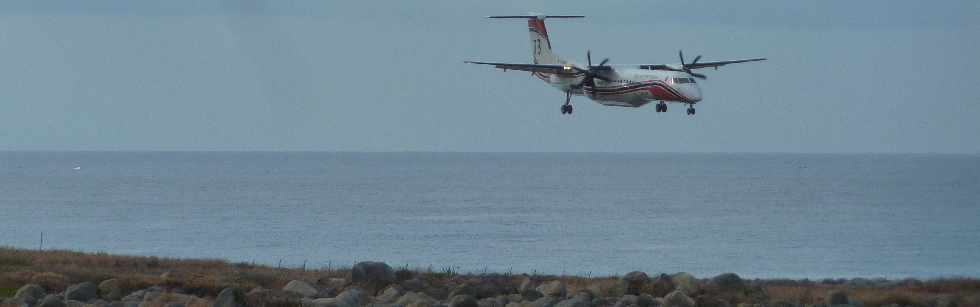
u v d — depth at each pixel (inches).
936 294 6250.0
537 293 5226.4
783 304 5157.5
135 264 6948.8
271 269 7175.2
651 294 5457.7
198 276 5689.0
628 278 5580.7
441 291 5472.4
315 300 4938.5
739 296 5418.3
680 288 5511.8
